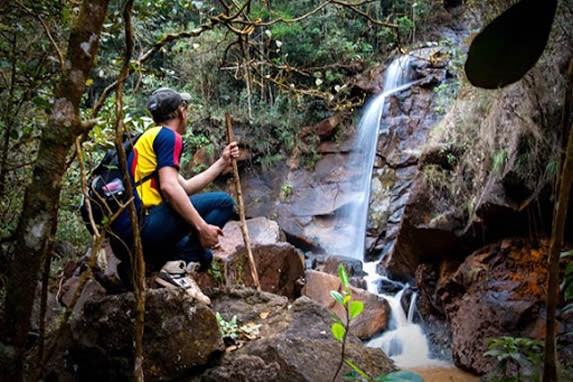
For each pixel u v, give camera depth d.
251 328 2.62
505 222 4.51
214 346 2.28
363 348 2.48
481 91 5.04
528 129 4.09
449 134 5.34
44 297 1.39
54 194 1.27
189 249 2.50
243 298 2.95
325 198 8.30
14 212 2.55
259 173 8.91
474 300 4.54
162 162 2.26
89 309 2.35
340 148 8.84
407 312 5.65
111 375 2.23
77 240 4.28
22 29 2.38
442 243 5.13
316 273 5.63
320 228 7.98
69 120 1.27
